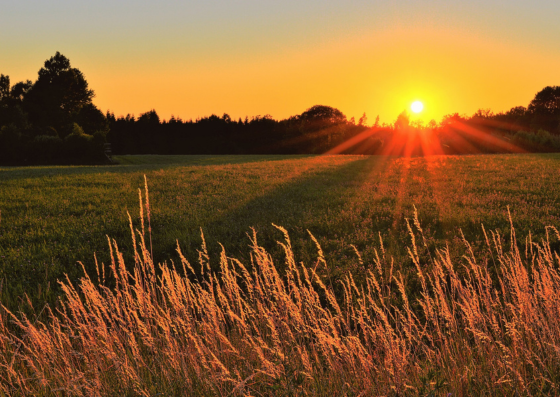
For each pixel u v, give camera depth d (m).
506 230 7.78
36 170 27.84
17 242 8.06
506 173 19.11
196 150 96.44
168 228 9.20
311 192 14.50
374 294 4.91
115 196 13.88
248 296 4.77
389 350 2.94
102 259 6.93
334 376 2.96
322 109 108.31
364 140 70.38
